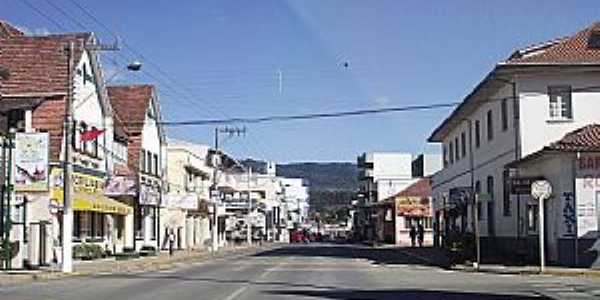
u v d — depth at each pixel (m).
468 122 51.03
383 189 113.94
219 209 81.06
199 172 76.88
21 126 40.69
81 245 43.06
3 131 38.69
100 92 47.28
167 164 66.94
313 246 86.56
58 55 43.09
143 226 56.91
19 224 34.44
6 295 22.17
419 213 86.25
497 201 42.06
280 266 38.91
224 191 97.69
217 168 82.56
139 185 52.69
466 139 52.00
